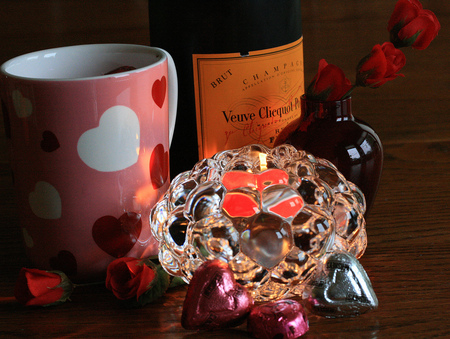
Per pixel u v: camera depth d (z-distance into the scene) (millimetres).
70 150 434
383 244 482
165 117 465
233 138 507
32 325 432
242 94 501
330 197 442
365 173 479
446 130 652
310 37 1049
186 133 512
